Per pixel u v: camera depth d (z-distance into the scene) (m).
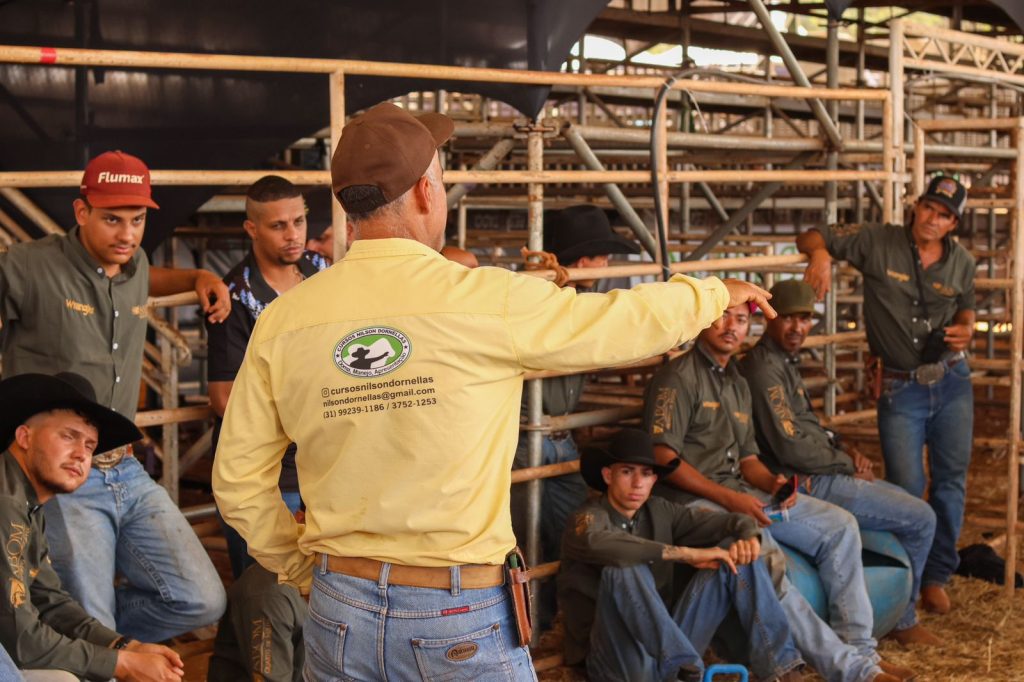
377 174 2.27
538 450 4.68
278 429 2.36
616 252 5.15
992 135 9.93
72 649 3.00
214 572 3.80
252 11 4.58
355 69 4.08
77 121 4.62
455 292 2.22
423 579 2.21
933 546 5.55
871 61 11.30
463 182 4.35
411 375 2.19
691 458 4.78
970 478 8.21
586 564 4.52
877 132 12.64
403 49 4.63
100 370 3.60
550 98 9.14
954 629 5.30
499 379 2.25
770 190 6.50
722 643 4.54
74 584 3.53
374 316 2.23
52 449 3.08
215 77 4.60
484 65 4.71
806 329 5.21
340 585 2.25
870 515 5.08
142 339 3.79
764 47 10.24
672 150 7.65
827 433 5.39
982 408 10.95
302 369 2.25
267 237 4.02
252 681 3.72
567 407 5.04
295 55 4.61
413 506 2.19
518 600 2.27
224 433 2.36
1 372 3.60
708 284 2.36
